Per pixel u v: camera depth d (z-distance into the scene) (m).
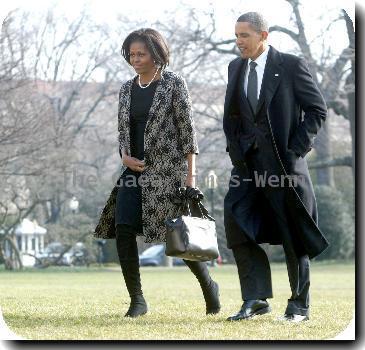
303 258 21.39
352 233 132.88
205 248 20.50
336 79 102.38
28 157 107.69
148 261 146.38
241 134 21.50
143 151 21.41
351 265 117.75
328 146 123.12
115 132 138.62
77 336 18.61
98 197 134.25
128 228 21.38
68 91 127.69
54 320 21.14
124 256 21.47
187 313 22.52
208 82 114.31
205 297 22.28
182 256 20.53
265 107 20.89
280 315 21.86
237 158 21.28
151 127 21.33
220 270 104.81
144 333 18.86
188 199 21.19
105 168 140.38
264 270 21.31
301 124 21.06
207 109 124.50
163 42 21.47
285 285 51.69
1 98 98.75
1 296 31.09
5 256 127.50
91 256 136.12
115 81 128.62
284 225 21.20
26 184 123.00
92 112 140.12
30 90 104.06
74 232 129.62
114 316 21.92
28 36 108.00
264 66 21.19
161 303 26.48
